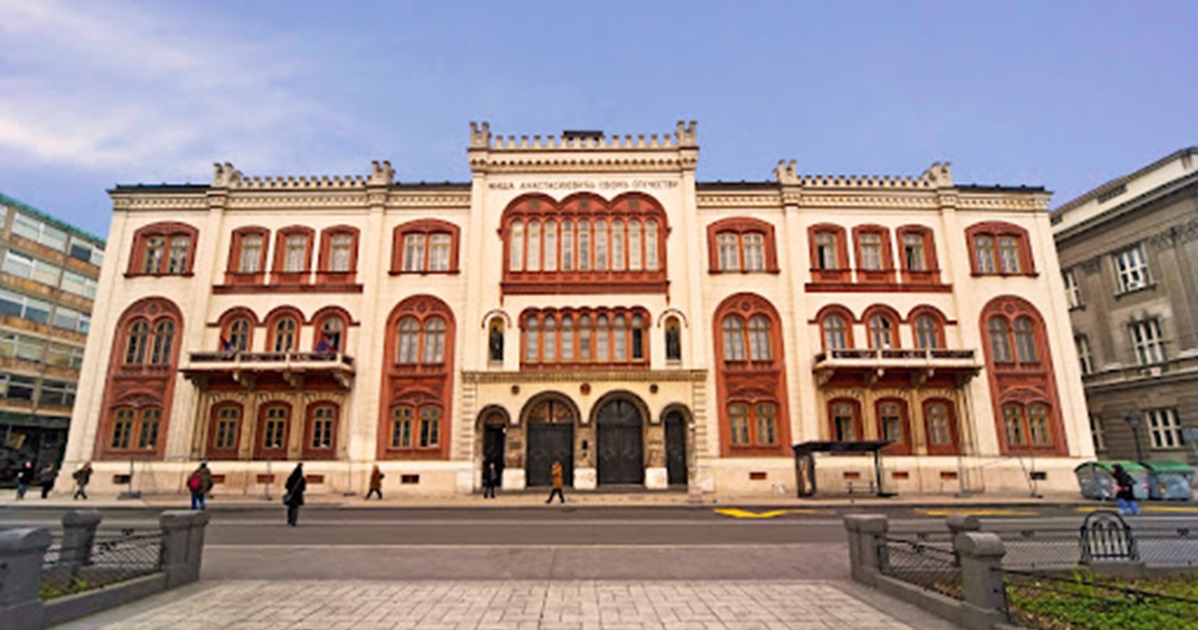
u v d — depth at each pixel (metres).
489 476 27.62
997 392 30.61
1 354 41.22
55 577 9.23
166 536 9.79
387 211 32.56
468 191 32.69
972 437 29.86
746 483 28.95
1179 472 26.64
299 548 13.70
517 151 32.75
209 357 29.33
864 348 30.89
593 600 8.84
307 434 29.69
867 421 29.91
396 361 30.61
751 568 11.45
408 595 9.12
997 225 32.94
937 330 31.47
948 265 32.12
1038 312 31.91
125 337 30.73
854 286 31.58
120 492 28.59
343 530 16.92
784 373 30.52
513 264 31.80
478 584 9.84
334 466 29.00
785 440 29.69
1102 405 34.81
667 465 29.73
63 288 45.84
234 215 32.38
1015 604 8.30
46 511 23.17
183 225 32.16
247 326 31.02
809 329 30.98
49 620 7.51
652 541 14.79
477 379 29.81
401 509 23.14
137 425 29.50
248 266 32.00
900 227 32.72
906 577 9.44
